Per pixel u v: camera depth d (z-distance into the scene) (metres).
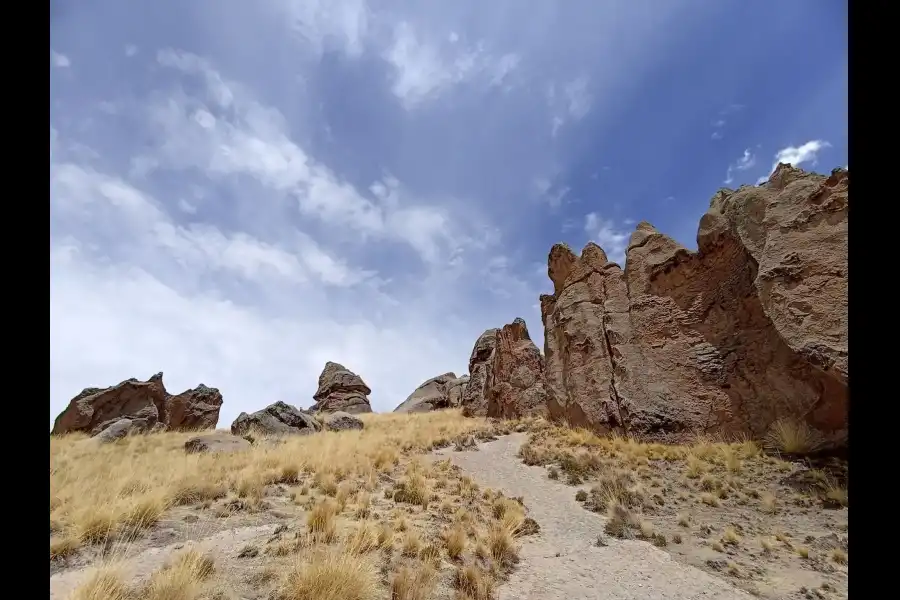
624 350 16.97
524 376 28.83
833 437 10.58
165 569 5.55
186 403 35.53
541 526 9.20
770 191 13.21
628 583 6.41
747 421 13.12
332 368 55.12
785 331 10.91
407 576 5.99
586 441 15.98
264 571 5.82
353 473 12.30
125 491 9.03
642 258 18.30
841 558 6.72
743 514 8.93
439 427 25.98
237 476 10.99
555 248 24.16
